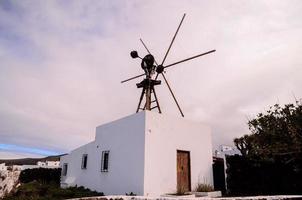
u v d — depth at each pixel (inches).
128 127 541.3
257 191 508.7
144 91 690.8
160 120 523.2
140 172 475.5
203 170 572.1
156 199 357.4
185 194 464.8
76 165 754.8
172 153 523.5
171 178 505.7
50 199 515.5
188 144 561.3
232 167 566.9
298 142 446.0
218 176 617.0
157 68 683.4
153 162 485.7
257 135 523.8
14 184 921.5
